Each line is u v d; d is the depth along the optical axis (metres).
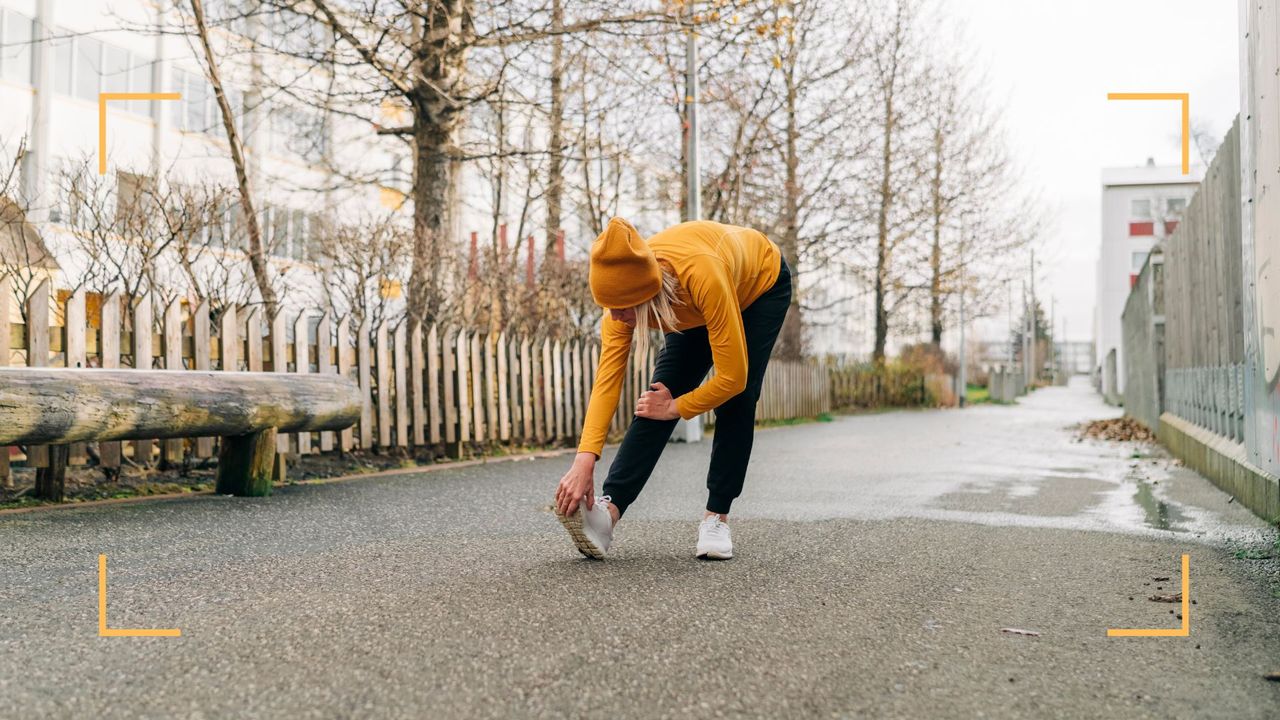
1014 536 4.21
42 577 3.04
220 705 1.91
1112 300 46.94
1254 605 2.95
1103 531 4.38
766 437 11.96
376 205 13.39
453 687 2.04
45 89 17.42
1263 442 4.76
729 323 3.10
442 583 3.02
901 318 25.58
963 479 6.71
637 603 2.79
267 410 4.93
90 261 6.63
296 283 8.82
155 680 2.06
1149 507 5.24
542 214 13.29
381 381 7.16
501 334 8.59
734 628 2.54
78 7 17.94
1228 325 5.95
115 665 2.16
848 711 1.96
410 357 7.50
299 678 2.08
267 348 6.45
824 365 19.33
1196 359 7.46
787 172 16.14
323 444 6.62
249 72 10.78
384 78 9.59
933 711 1.97
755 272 3.40
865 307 25.45
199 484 5.46
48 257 6.37
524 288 10.05
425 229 8.54
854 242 17.81
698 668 2.20
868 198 18.22
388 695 1.98
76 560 3.31
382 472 6.68
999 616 2.77
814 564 3.47
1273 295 4.41
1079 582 3.26
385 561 3.39
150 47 19.09
